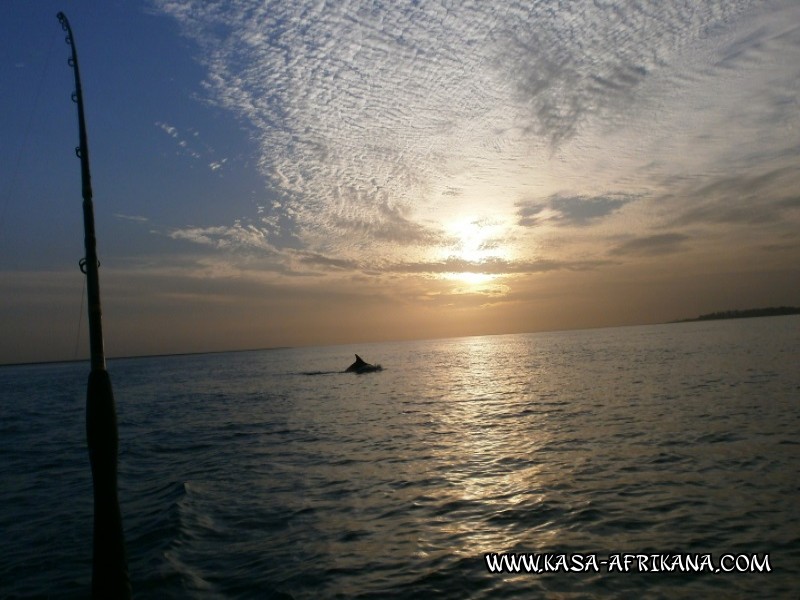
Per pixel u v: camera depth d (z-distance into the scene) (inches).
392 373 2733.8
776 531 407.5
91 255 259.1
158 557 419.2
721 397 1101.7
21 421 1515.7
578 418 986.7
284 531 473.1
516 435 866.8
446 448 800.9
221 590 362.9
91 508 584.4
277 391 2101.4
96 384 246.1
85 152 271.0
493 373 2338.8
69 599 366.6
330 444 893.2
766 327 5319.9
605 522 450.9
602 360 2618.1
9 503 627.5
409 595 344.8
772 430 750.5
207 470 739.4
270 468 730.2
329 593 351.6
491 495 547.5
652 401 1125.7
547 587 347.3
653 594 330.6
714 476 555.5
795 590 324.5
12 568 424.2
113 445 246.7
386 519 492.7
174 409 1616.6
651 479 561.0
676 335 5290.4
